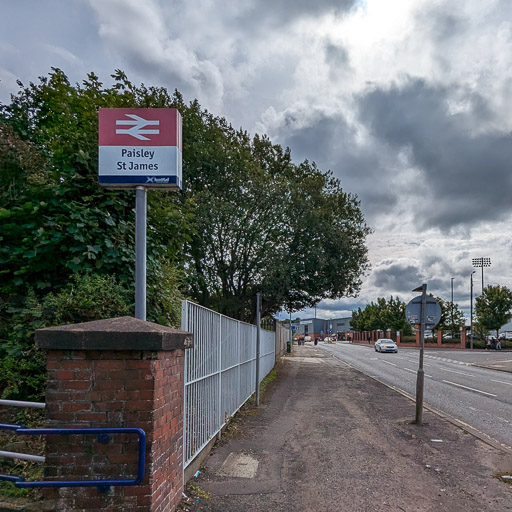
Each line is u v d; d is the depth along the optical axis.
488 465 6.06
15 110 9.83
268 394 12.77
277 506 4.48
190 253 18.75
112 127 5.14
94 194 6.22
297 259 20.08
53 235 5.68
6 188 6.38
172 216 7.11
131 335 3.22
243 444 6.88
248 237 19.78
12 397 5.36
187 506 4.28
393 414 9.81
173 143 5.14
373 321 79.31
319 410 10.16
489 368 24.72
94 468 3.21
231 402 8.48
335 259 20.09
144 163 5.12
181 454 4.29
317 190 20.94
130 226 6.41
